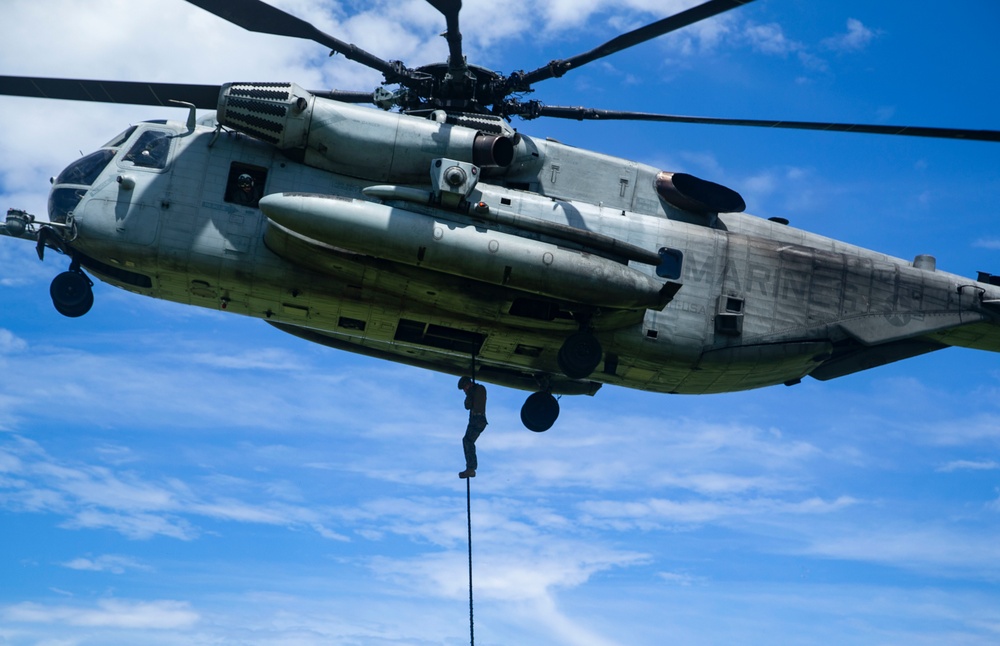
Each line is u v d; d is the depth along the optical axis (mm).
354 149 15922
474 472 17156
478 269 15242
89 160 16562
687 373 17234
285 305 16453
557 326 16328
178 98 16312
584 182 16969
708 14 14617
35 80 16219
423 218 15266
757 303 17188
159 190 15938
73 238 15961
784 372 17656
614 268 15703
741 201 17344
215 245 15844
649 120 17062
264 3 15719
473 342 16906
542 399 18188
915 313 17797
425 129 16094
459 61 16281
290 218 14875
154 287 16469
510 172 16594
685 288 16922
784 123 16688
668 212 17281
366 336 17016
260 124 15773
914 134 16359
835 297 17531
